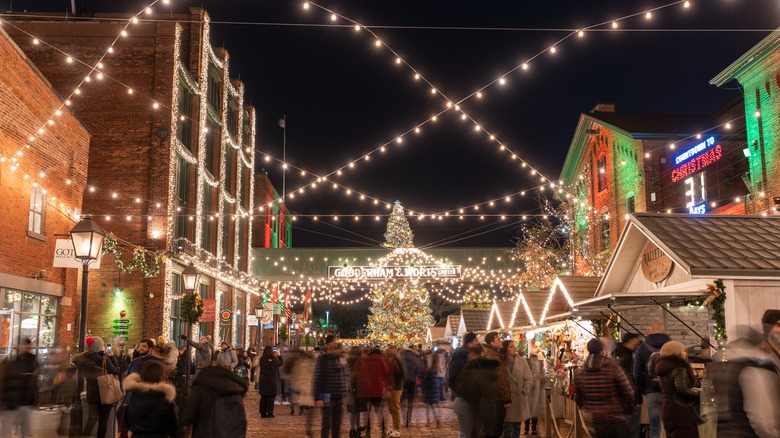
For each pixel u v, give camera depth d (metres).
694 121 37.81
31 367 12.17
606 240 40.19
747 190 30.98
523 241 47.72
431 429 17.95
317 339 78.38
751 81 27.06
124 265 30.81
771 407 6.11
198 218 37.84
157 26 33.22
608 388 8.67
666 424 8.54
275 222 68.50
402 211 55.78
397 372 16.73
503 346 12.40
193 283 25.58
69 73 32.81
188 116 37.84
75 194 25.47
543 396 16.41
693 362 14.78
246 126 53.78
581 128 42.69
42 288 22.75
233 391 8.20
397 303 56.28
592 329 20.59
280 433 16.86
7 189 20.53
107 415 12.94
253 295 55.75
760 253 12.95
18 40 32.81
